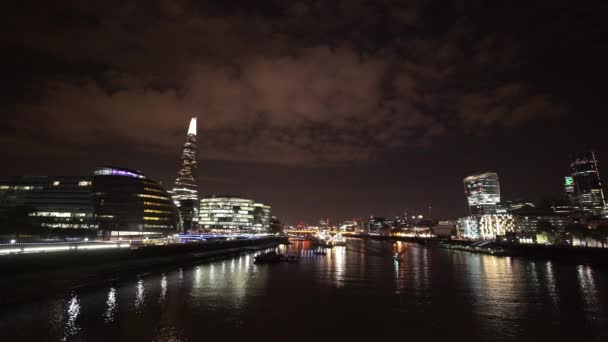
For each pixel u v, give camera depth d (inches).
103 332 2402.8
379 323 2687.0
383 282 4680.1
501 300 3499.0
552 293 3885.3
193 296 3617.1
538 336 2411.4
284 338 2346.2
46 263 3907.5
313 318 2805.1
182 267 6540.4
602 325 2645.2
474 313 2982.3
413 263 7406.5
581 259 7504.9
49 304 3186.5
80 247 4790.8
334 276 5295.3
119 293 3750.0
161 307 3100.4
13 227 7047.2
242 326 2578.7
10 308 3024.1
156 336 2343.8
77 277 4205.2
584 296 3700.8
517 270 6097.4
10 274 3464.6
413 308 3157.0
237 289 4057.6
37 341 2218.3
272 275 5378.9
